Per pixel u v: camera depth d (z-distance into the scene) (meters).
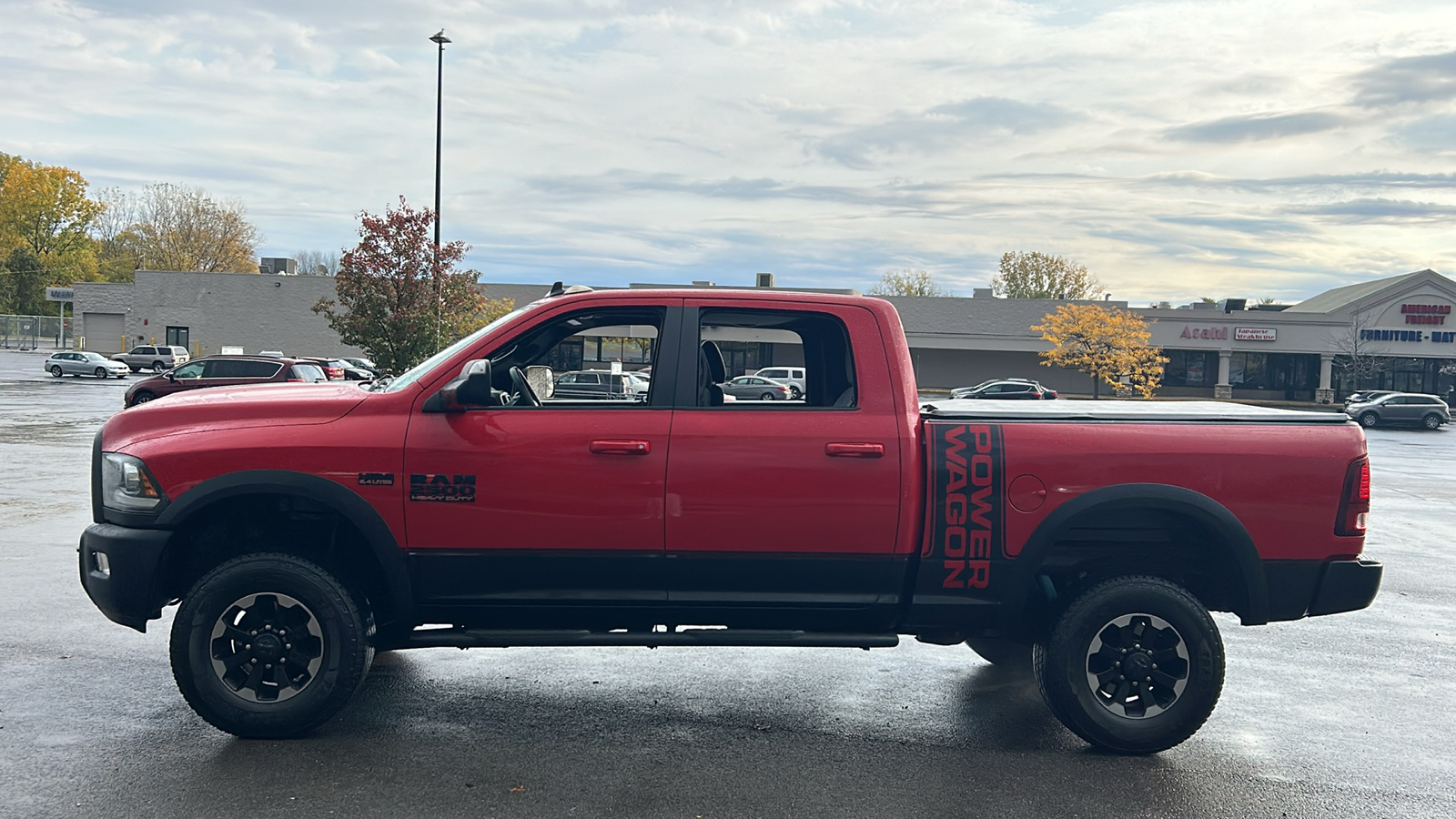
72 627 6.37
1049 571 4.80
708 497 4.46
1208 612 4.63
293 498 4.61
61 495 12.00
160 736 4.56
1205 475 4.56
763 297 4.70
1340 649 6.69
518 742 4.62
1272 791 4.24
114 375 45.84
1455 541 11.59
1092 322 50.31
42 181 85.50
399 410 4.51
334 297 58.09
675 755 4.50
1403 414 41.12
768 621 4.63
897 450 4.51
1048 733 4.90
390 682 5.54
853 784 4.21
